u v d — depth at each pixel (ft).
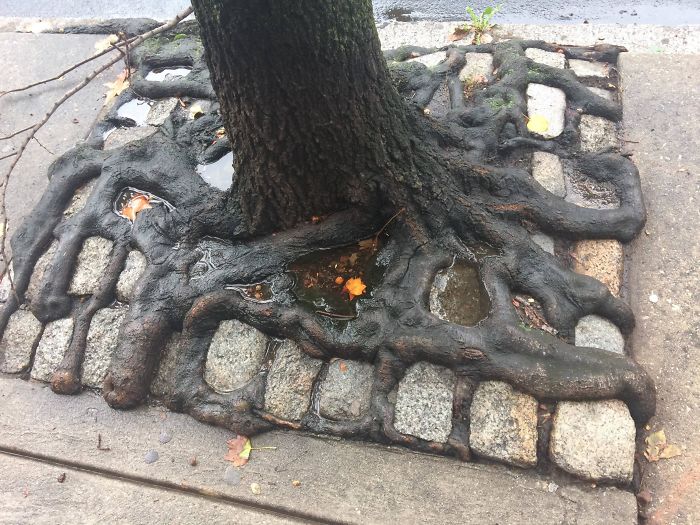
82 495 7.18
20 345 8.54
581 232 8.04
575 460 6.54
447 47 10.68
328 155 7.35
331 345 7.36
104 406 7.87
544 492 6.54
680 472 6.64
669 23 12.74
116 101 11.03
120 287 8.46
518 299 7.54
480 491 6.61
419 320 7.20
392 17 13.62
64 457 7.49
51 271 8.66
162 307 7.95
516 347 6.93
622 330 7.50
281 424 7.27
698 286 7.79
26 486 7.33
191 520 6.83
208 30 6.34
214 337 7.90
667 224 8.34
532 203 8.09
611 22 12.92
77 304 8.61
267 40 6.08
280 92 6.61
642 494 6.55
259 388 7.45
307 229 8.20
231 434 7.38
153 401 7.83
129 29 12.56
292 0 5.71
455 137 8.69
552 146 8.92
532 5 13.43
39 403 8.05
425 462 6.87
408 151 7.72
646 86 9.73
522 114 9.17
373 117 7.23
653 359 7.36
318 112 6.85
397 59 10.71
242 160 7.70
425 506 6.59
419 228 7.83
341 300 7.73
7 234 9.71
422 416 6.97
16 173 10.48
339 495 6.77
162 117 10.57
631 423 6.67
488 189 8.16
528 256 7.69
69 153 9.92
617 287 7.81
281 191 7.80
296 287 7.91
